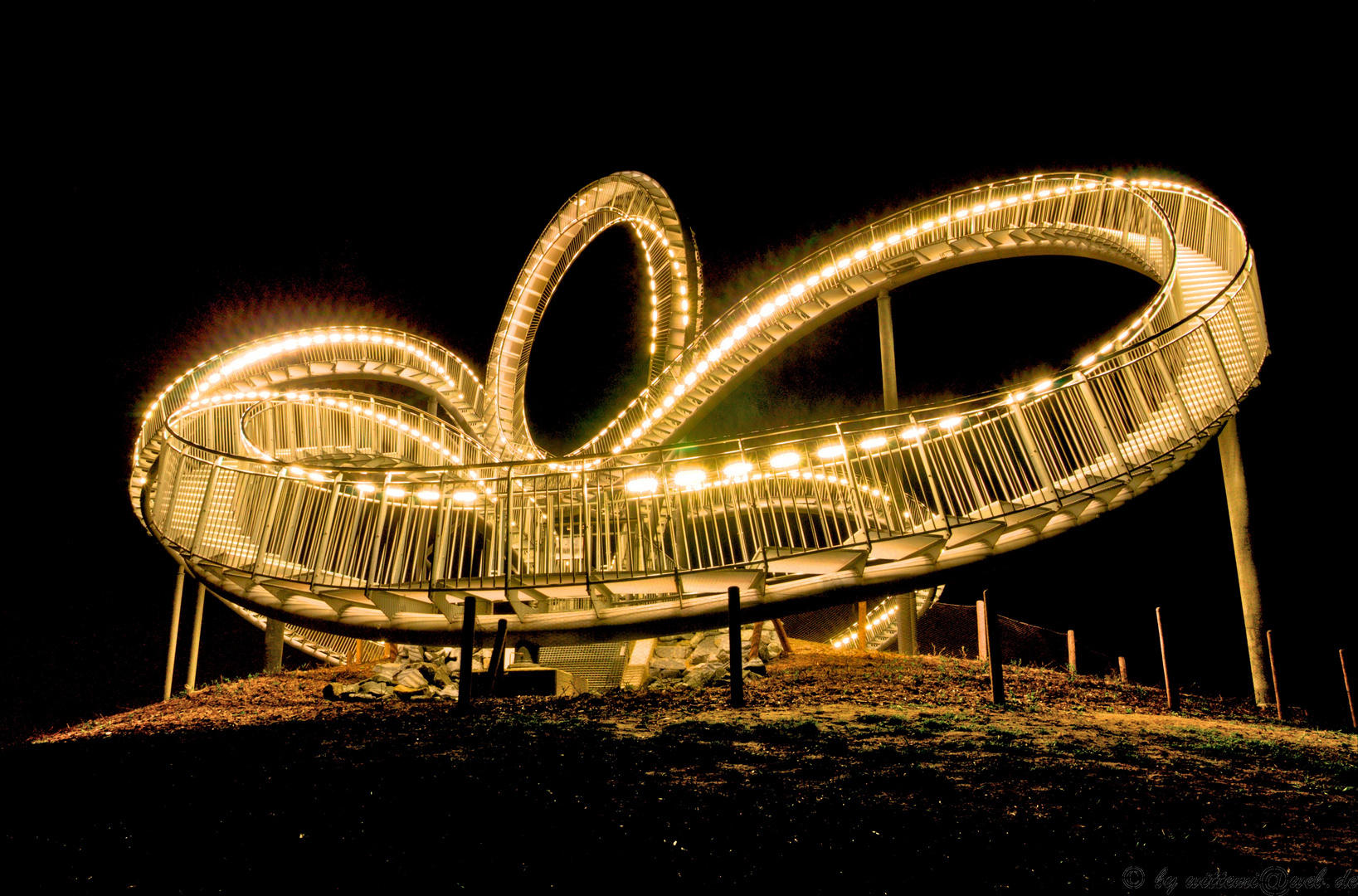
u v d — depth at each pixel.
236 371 22.58
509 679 11.90
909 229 20.08
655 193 27.89
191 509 13.80
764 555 10.86
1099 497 11.37
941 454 12.35
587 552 11.12
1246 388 11.89
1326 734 9.69
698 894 3.92
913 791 5.38
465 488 12.59
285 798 5.36
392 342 27.17
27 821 5.05
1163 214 15.27
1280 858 4.26
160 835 4.78
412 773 5.83
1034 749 6.69
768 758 6.23
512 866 4.26
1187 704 11.94
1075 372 11.75
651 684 12.37
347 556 12.27
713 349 21.98
